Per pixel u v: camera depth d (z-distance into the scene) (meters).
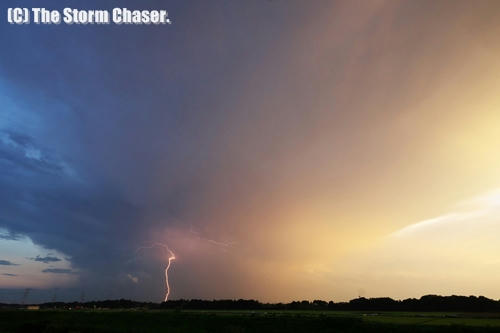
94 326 48.84
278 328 48.59
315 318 56.16
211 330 47.78
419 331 44.31
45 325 50.72
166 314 72.69
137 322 55.81
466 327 45.75
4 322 59.94
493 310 105.50
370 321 52.88
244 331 47.28
